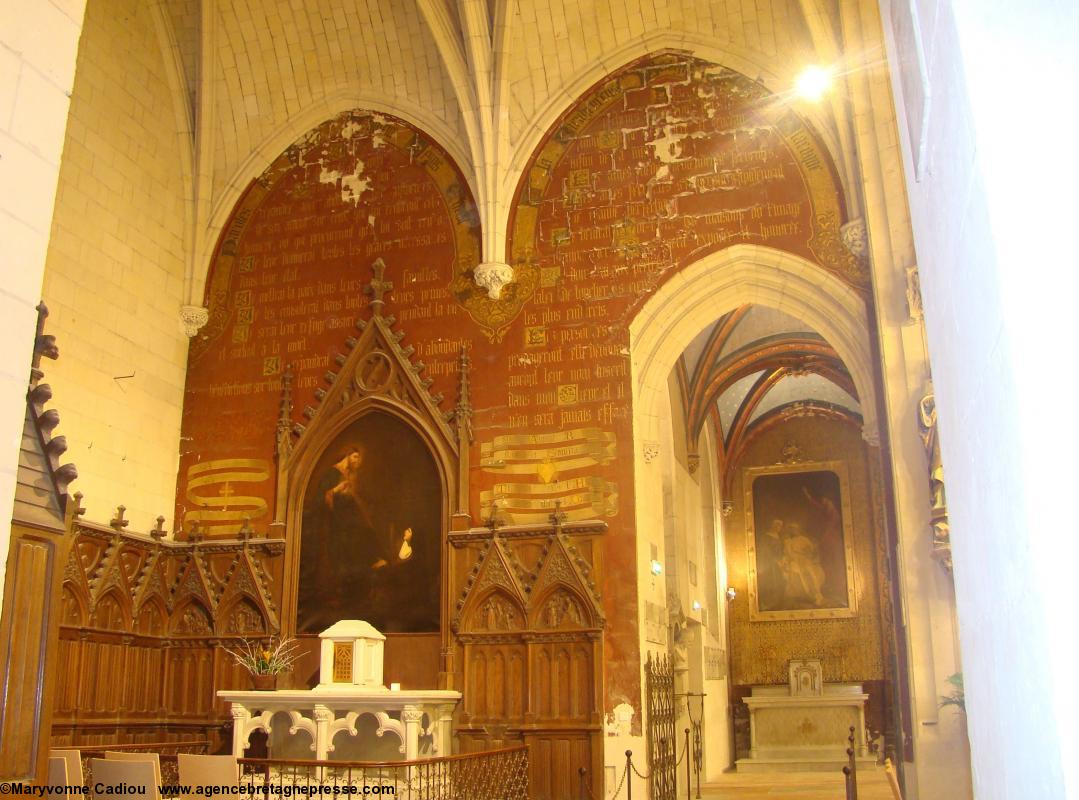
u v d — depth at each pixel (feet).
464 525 51.90
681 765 63.57
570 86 57.16
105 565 50.11
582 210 55.47
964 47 7.54
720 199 53.57
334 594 53.31
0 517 13.57
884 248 48.52
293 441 55.93
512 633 49.65
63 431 49.06
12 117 14.49
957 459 10.26
